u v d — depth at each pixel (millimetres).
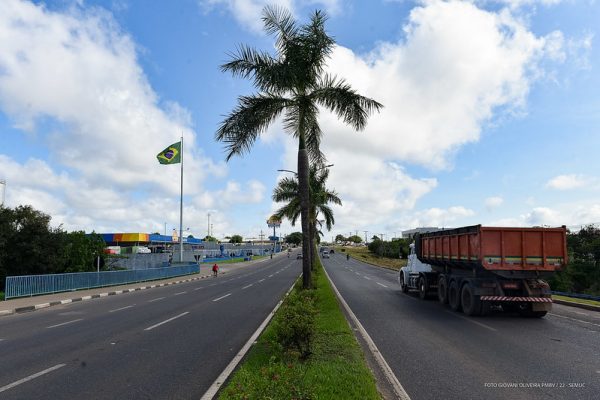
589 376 7102
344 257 97438
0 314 15945
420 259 19812
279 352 7688
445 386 6551
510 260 14055
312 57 16500
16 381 6836
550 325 12469
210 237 145250
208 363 7891
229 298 20859
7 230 27844
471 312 14148
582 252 36594
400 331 11336
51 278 23266
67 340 10359
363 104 17047
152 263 48531
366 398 5215
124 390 6328
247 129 16969
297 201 35719
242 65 16422
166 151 46500
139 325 12539
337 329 10000
